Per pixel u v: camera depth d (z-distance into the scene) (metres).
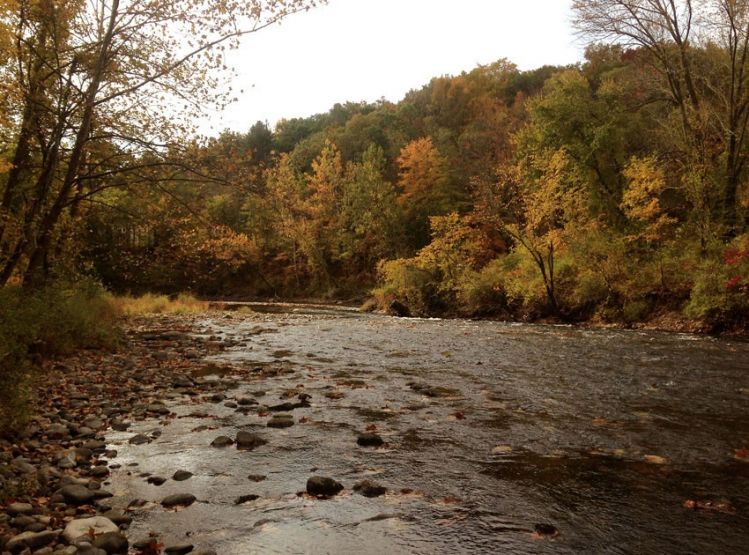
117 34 12.77
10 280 15.77
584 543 4.53
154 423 8.23
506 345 17.06
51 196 15.74
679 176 28.58
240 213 60.03
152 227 15.09
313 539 4.62
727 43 25.86
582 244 26.52
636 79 30.44
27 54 13.09
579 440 7.34
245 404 9.37
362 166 60.16
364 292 56.59
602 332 21.25
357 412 8.87
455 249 34.44
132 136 13.25
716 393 10.11
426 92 88.44
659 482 5.85
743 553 4.36
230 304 51.09
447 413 8.77
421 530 4.78
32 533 4.39
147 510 5.17
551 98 33.22
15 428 7.08
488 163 50.19
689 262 23.77
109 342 15.21
